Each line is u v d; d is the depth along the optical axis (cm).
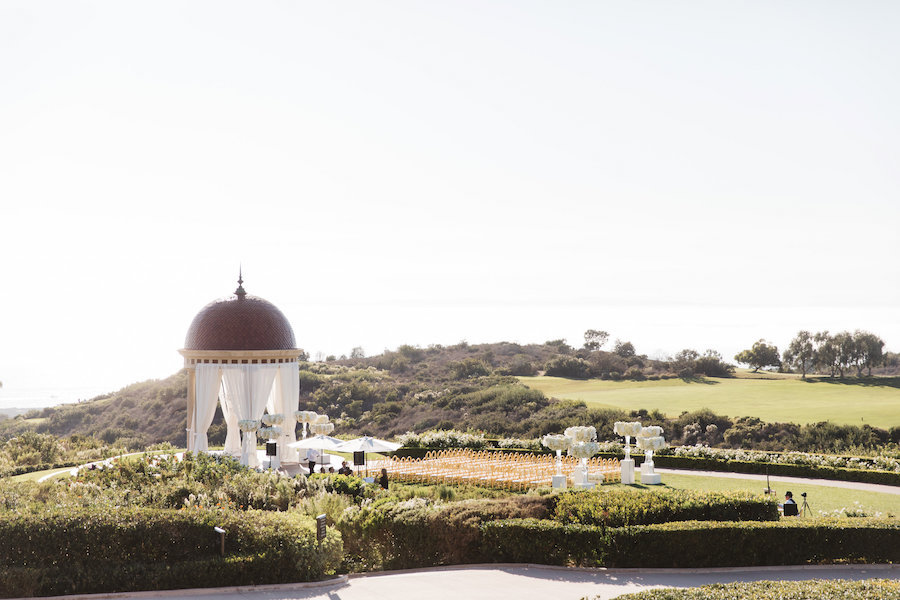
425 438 3809
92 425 6241
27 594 1347
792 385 6562
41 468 3350
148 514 1491
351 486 2311
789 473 3131
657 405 5525
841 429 4228
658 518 1736
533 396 6097
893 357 8362
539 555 1647
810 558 1642
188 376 3294
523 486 2667
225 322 3192
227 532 1496
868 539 1648
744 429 4538
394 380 8038
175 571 1409
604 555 1606
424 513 1731
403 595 1367
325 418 3381
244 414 3166
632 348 9506
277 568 1464
